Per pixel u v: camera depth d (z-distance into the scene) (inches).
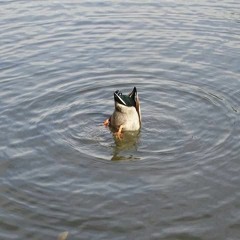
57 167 355.9
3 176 345.1
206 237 288.8
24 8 690.2
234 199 319.3
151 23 629.0
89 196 324.8
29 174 347.6
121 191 329.4
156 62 526.0
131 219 303.7
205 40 575.5
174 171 350.0
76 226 298.5
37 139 388.8
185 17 644.1
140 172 350.0
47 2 713.6
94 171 351.9
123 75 498.6
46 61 529.0
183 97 454.9
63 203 318.3
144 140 391.2
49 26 625.0
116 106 397.1
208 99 448.8
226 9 667.4
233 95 454.3
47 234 292.5
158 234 291.4
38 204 317.4
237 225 297.0
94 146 383.2
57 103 443.8
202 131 399.5
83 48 561.9
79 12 671.8
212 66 513.0
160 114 428.5
